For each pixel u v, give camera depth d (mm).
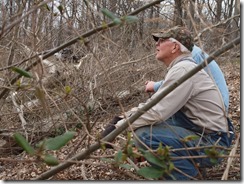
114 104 5297
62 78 4633
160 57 3174
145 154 1999
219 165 3307
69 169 3559
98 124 4586
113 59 5047
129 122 2164
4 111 4586
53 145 1957
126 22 1958
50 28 4051
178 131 2922
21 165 3947
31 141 4309
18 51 3771
